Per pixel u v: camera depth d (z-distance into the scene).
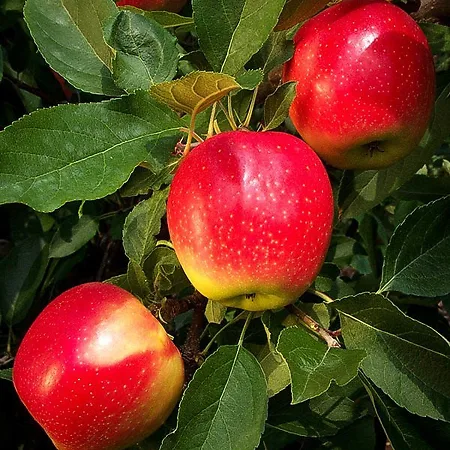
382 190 0.34
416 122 0.29
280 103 0.27
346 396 0.33
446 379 0.27
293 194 0.25
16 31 0.46
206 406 0.26
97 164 0.25
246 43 0.28
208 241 0.25
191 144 0.28
